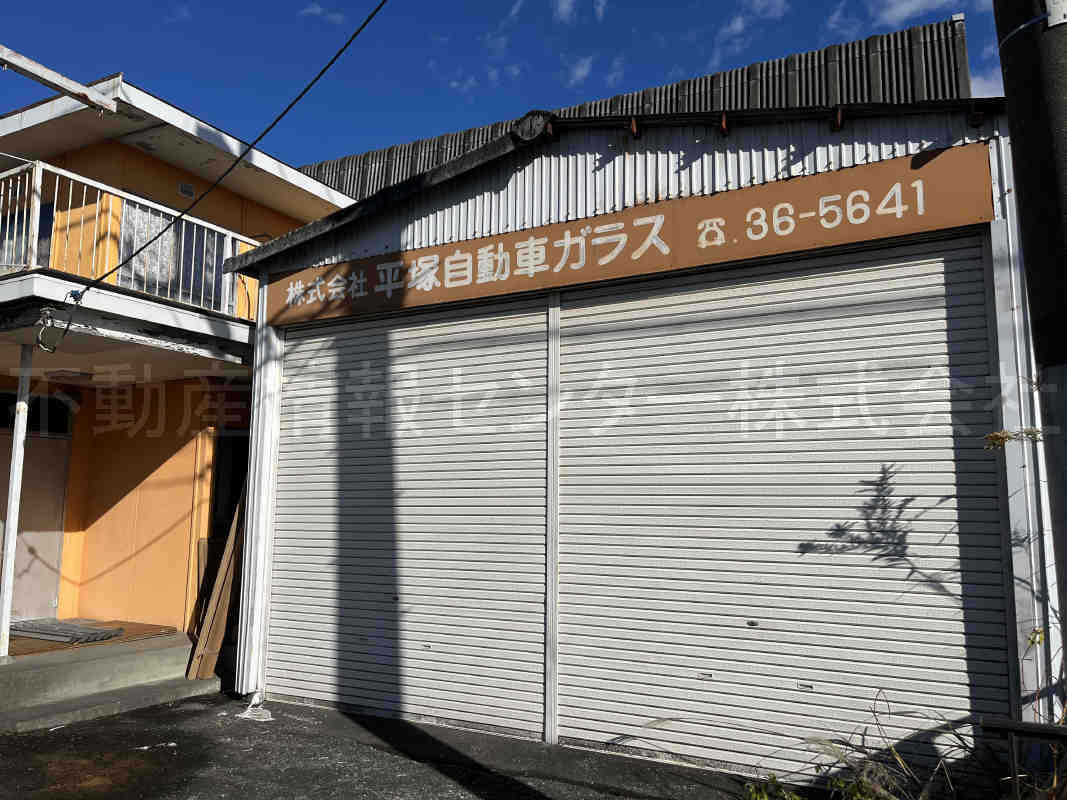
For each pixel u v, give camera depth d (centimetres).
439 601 628
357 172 1194
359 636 659
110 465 945
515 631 594
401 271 673
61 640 751
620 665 553
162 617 859
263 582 707
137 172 862
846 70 810
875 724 474
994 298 468
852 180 507
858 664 484
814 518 507
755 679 510
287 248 725
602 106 961
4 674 629
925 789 421
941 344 485
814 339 521
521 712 584
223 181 947
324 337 722
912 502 482
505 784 499
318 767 529
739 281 549
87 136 835
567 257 599
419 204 674
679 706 531
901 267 501
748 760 506
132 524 911
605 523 571
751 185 539
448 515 635
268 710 659
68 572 929
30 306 647
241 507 791
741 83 876
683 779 504
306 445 713
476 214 646
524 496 606
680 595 540
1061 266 252
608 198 590
